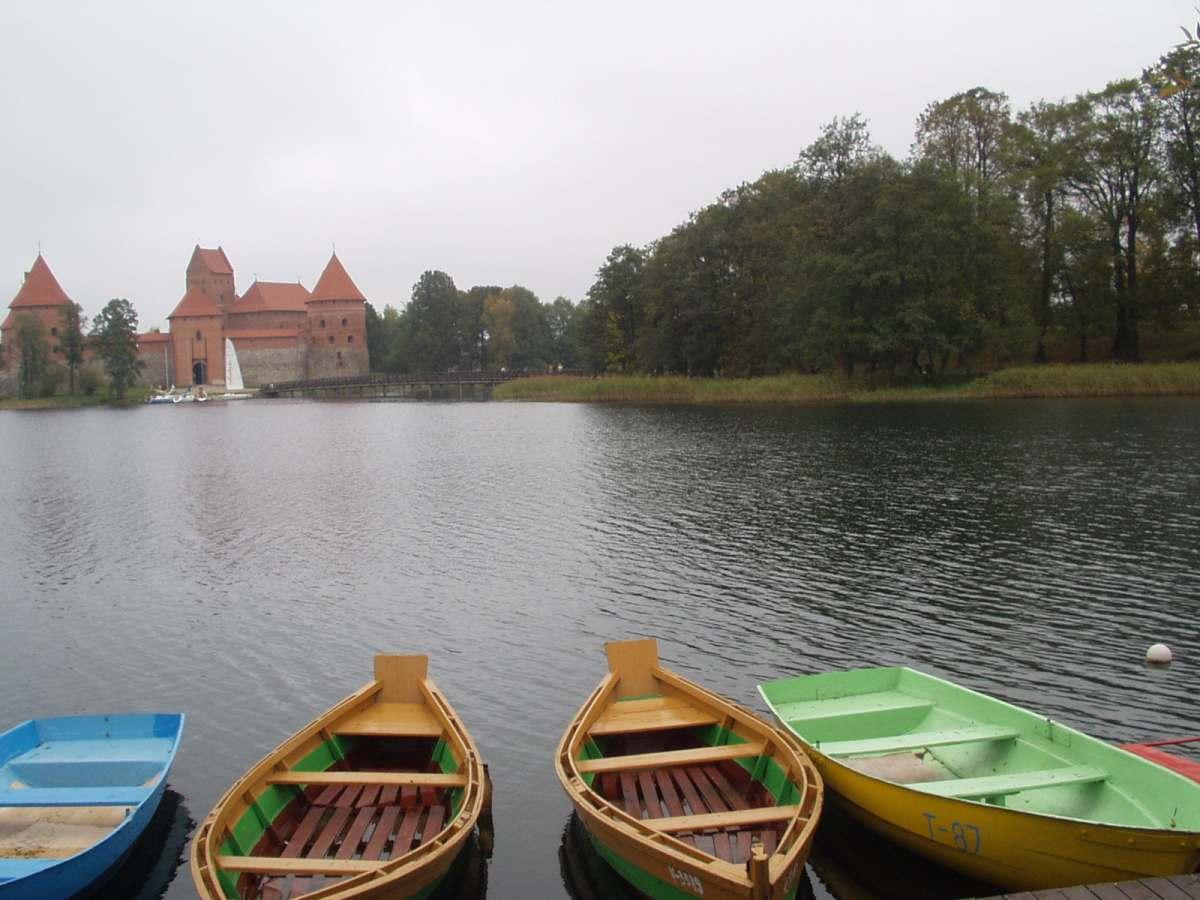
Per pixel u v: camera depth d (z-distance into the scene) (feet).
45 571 77.46
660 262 305.94
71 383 440.45
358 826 30.83
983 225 207.92
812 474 110.63
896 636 53.93
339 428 231.50
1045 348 234.99
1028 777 30.66
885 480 103.86
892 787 29.76
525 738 42.57
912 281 210.38
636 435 170.09
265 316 541.34
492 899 30.53
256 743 43.01
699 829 28.53
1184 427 134.92
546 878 31.73
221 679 51.06
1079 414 157.58
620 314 350.02
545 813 36.09
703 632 55.98
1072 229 213.87
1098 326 221.25
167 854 33.86
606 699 38.50
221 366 510.58
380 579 71.31
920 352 233.76
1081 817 29.89
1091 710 43.27
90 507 110.73
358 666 52.47
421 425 228.63
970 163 243.60
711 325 280.92
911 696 38.99
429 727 36.55
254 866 26.94
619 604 62.34
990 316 217.15
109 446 196.85
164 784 34.94
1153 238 214.69
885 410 186.09
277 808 31.78
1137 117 205.77
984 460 114.01
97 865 29.50
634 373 335.26
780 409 205.67
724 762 35.01
